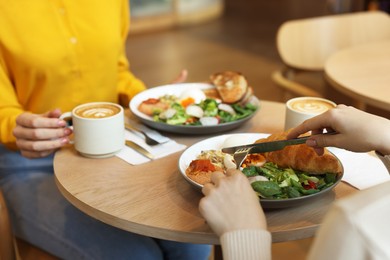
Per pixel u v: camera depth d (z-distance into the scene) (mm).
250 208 777
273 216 888
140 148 1150
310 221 874
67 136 1161
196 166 978
